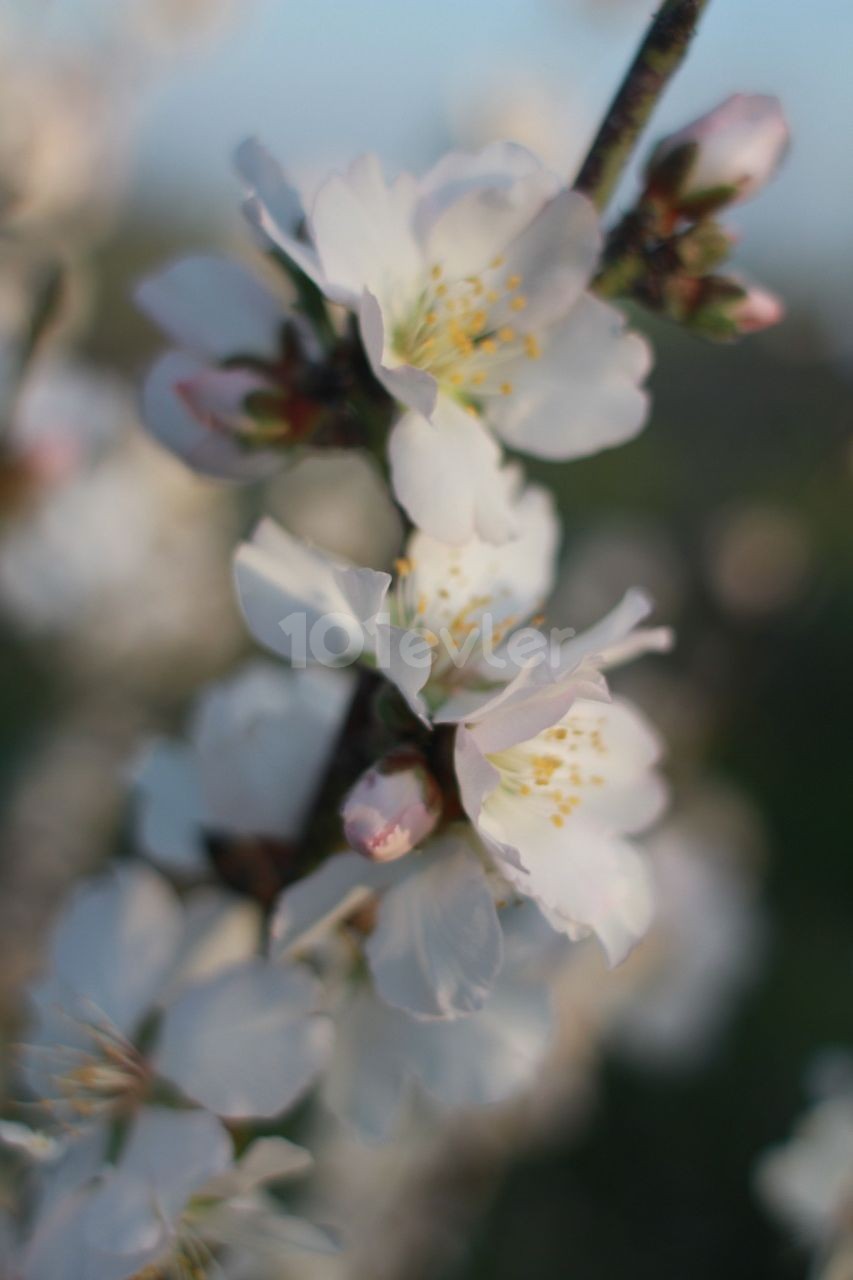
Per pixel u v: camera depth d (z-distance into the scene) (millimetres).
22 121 427
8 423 421
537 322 264
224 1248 286
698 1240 622
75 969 274
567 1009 498
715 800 742
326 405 271
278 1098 260
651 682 766
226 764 278
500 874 256
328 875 253
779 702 878
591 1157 641
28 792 632
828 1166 401
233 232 675
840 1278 389
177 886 293
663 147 271
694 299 271
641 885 259
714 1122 663
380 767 248
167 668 701
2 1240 272
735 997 619
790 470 990
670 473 1063
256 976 262
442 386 263
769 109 269
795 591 869
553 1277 589
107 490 547
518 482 275
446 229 261
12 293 436
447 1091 265
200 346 275
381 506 797
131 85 484
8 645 665
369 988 269
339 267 256
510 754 261
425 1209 501
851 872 851
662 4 257
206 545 688
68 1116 266
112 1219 256
